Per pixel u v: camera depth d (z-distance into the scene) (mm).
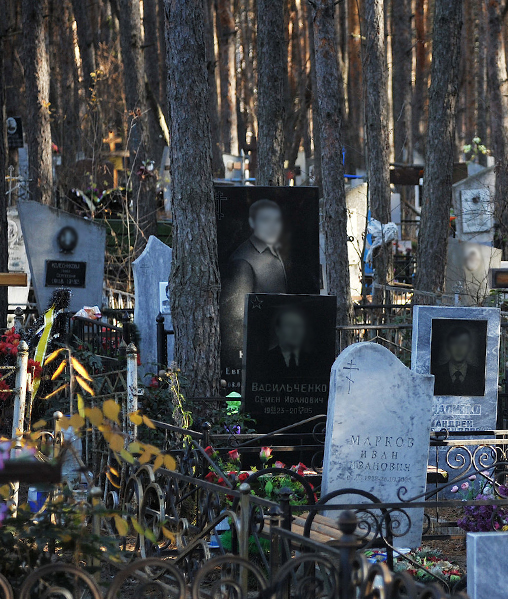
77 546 4418
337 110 16469
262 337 9383
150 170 22219
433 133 17641
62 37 32312
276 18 17047
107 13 38062
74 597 4363
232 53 35719
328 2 16391
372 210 22344
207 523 5828
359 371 7074
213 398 9266
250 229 12070
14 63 29953
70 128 29203
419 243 17969
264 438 8188
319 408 9477
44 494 5734
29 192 21156
